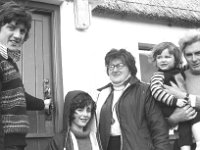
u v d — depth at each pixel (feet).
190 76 9.12
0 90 6.53
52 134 10.34
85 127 9.03
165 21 13.61
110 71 9.05
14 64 7.18
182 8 14.16
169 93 8.58
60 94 10.49
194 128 8.64
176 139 9.27
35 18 10.87
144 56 13.24
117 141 8.46
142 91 8.61
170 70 9.16
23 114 6.86
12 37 7.36
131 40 12.85
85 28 10.90
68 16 10.85
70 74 10.54
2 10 7.31
